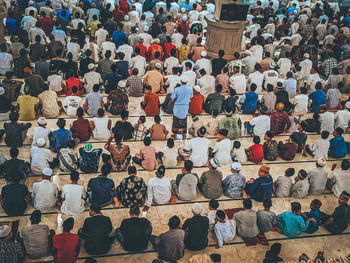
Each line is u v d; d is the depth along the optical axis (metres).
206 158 6.99
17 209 5.57
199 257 4.61
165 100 8.59
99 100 8.02
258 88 9.59
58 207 5.87
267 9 14.72
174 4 14.28
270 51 11.59
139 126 7.50
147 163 6.69
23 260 4.97
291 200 6.50
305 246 5.63
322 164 6.50
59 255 4.81
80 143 7.33
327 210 6.36
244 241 5.60
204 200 6.29
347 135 8.55
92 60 9.43
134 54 11.12
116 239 5.45
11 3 13.19
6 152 6.98
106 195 5.84
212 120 7.89
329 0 18.09
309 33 13.69
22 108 7.72
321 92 9.02
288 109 8.53
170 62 9.80
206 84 8.99
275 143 7.37
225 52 10.85
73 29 11.19
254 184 6.28
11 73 8.23
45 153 6.38
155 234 5.52
